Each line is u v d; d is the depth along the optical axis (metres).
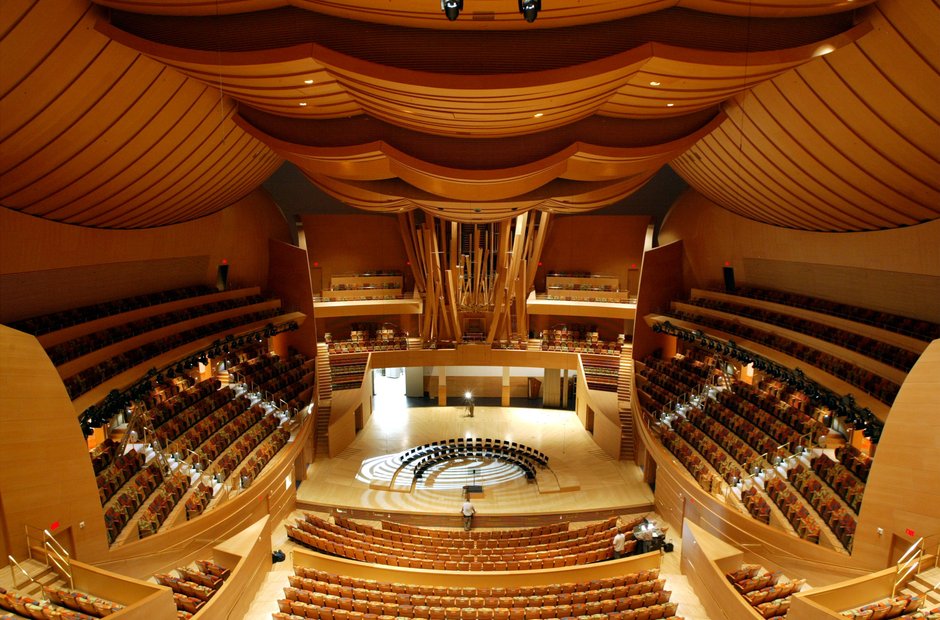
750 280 23.06
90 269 16.64
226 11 10.12
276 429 20.61
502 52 10.13
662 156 14.30
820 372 16.61
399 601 11.97
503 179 13.19
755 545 14.18
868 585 9.73
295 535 15.89
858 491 12.90
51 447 10.40
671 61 9.98
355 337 30.11
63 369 14.15
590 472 22.73
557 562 14.24
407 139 13.45
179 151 14.23
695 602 12.67
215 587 11.20
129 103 11.72
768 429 17.78
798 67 11.80
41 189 12.53
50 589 9.20
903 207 13.37
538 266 31.31
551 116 12.00
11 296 14.28
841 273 17.69
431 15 9.44
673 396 22.75
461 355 29.23
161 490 14.26
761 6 10.19
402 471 22.53
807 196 15.35
